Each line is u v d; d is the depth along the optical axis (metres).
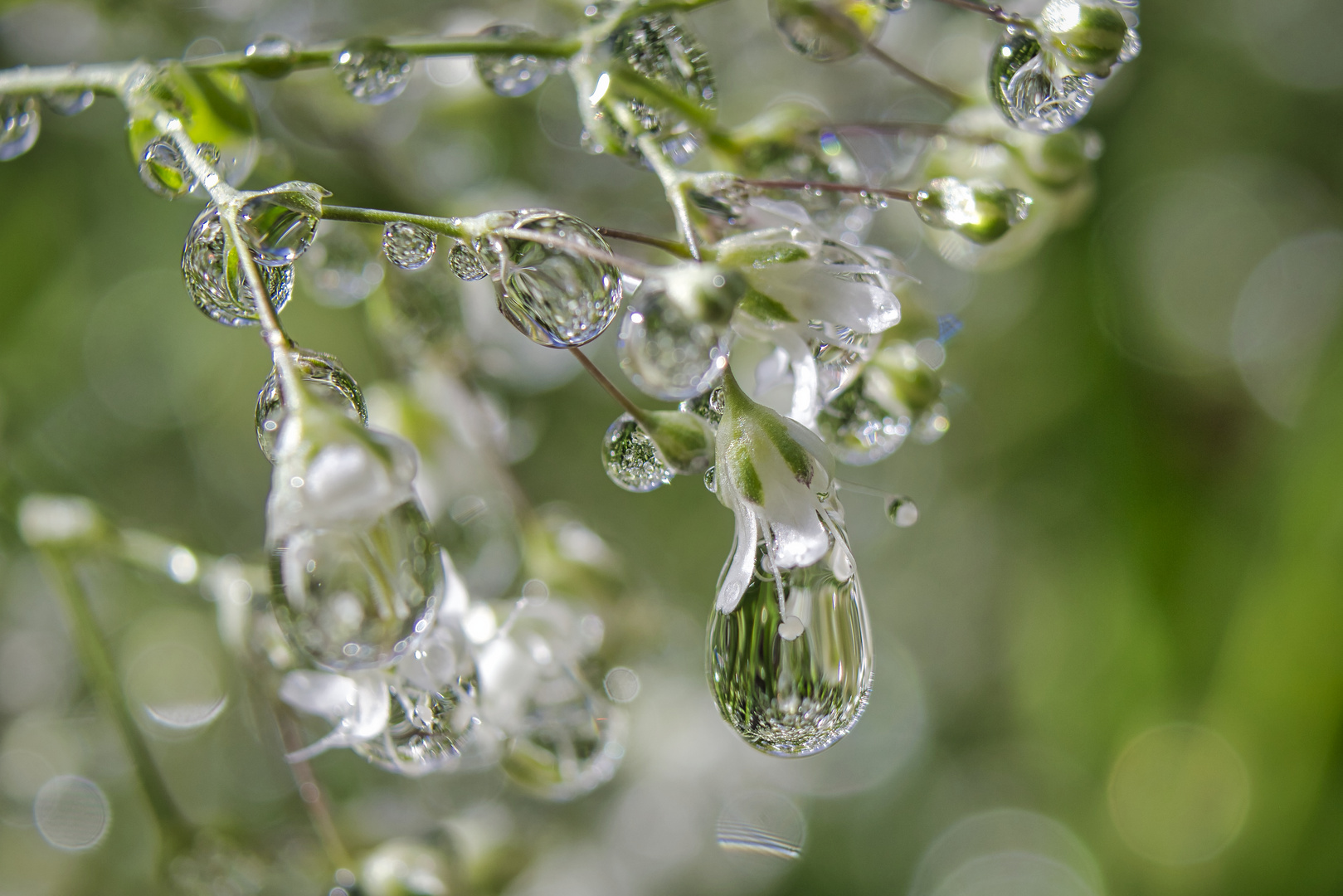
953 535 0.23
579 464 0.21
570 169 0.17
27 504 0.15
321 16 0.17
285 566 0.12
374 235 0.14
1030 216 0.14
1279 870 0.19
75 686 0.21
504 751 0.14
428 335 0.15
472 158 0.17
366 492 0.12
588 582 0.14
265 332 0.12
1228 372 0.23
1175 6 0.21
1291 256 0.23
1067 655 0.22
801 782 0.23
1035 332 0.21
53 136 0.19
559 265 0.13
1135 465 0.21
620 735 0.14
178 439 0.21
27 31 0.17
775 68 0.18
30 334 0.20
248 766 0.20
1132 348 0.22
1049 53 0.13
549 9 0.15
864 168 0.14
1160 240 0.23
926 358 0.14
